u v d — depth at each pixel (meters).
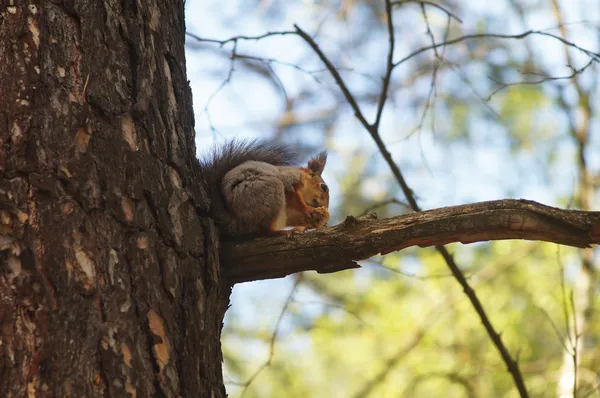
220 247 5.49
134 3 5.20
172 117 5.24
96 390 4.07
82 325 4.17
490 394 11.61
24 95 4.48
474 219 4.95
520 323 12.28
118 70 4.93
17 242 4.18
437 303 13.12
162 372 4.37
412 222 5.08
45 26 4.68
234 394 12.43
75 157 4.50
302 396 12.66
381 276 13.30
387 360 12.94
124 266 4.48
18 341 4.01
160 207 4.84
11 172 4.30
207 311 4.97
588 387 9.96
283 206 6.50
